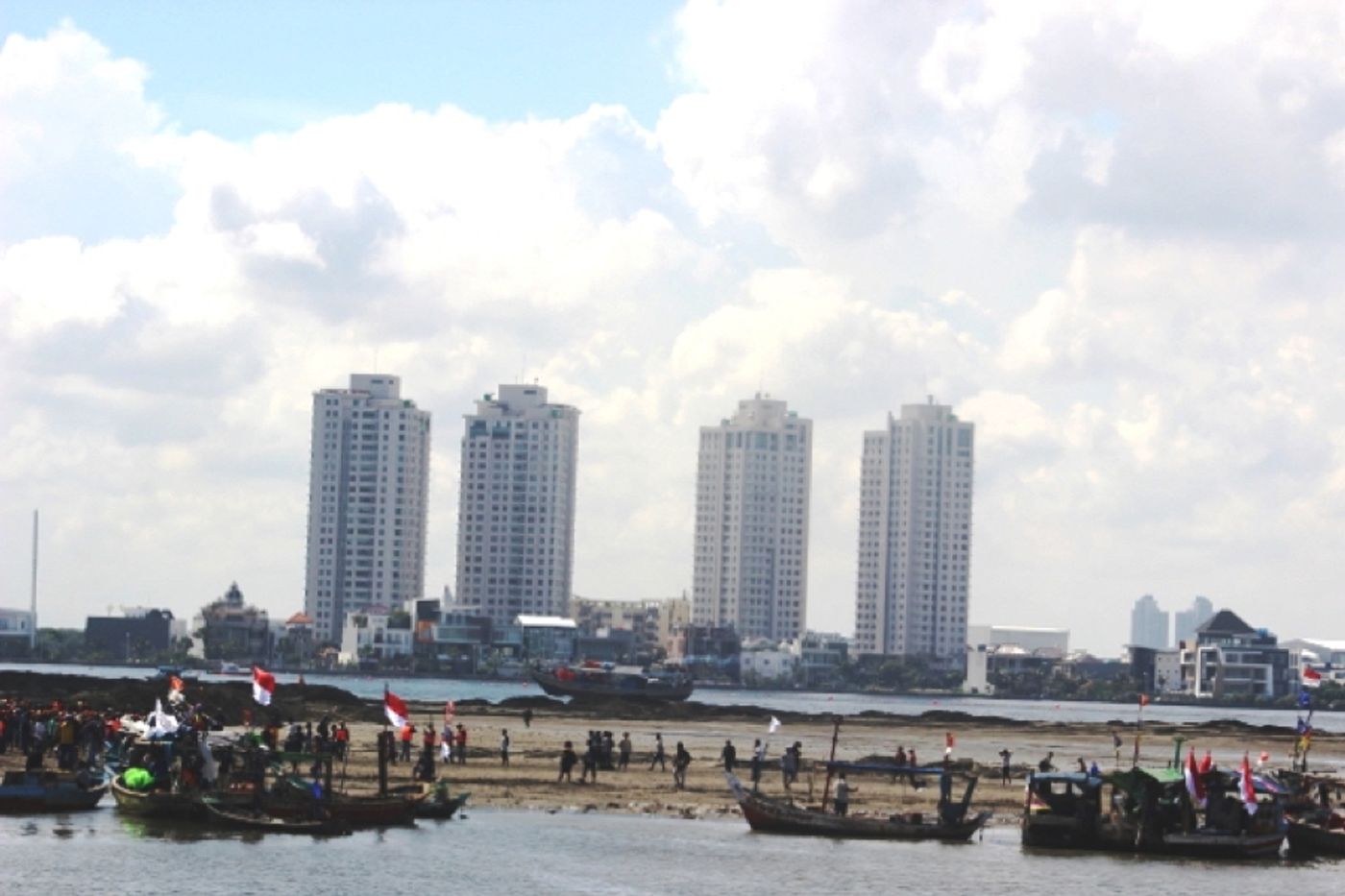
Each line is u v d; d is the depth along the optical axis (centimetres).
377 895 9006
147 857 9669
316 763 11306
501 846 10594
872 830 11481
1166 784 11106
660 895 9350
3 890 8738
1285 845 11694
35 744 12194
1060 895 9631
